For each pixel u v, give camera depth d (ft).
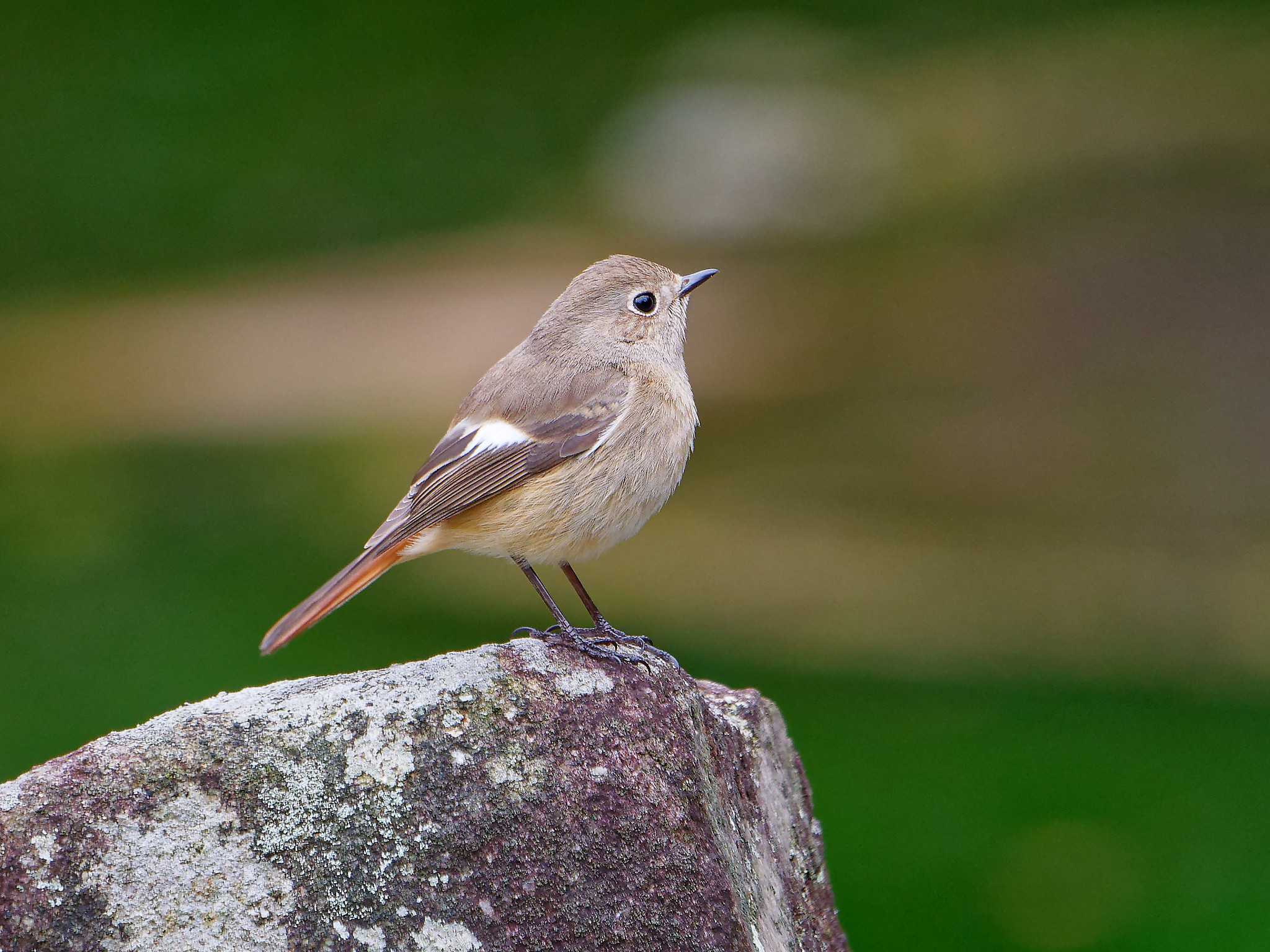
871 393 63.67
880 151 80.59
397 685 15.03
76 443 63.77
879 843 33.47
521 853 14.49
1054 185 71.82
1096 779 35.96
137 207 90.94
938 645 44.09
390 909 14.11
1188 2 95.96
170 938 13.70
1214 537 50.96
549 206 87.56
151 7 109.29
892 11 99.45
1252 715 39.14
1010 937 29.99
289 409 66.90
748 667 42.83
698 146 82.89
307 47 104.53
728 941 14.70
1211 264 61.52
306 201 91.86
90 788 13.92
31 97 100.99
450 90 100.42
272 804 14.19
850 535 52.95
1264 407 56.29
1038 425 58.49
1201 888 31.32
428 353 71.92
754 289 73.51
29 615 45.39
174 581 48.73
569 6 106.73
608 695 15.39
